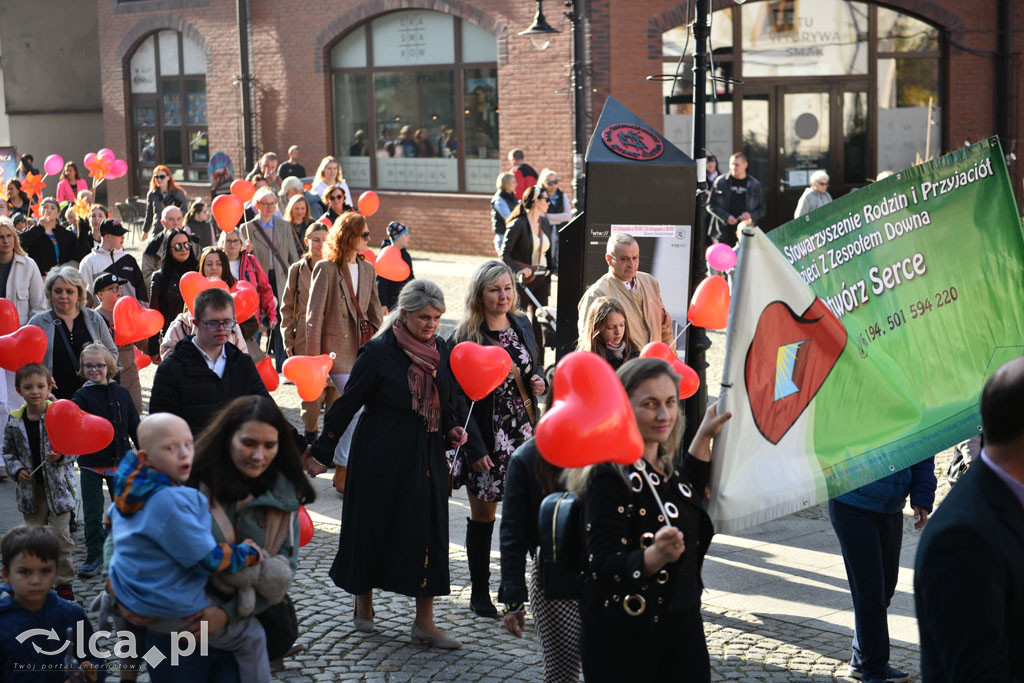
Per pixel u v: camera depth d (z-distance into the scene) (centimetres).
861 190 543
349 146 2809
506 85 2430
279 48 2881
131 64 3356
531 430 727
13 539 510
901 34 2453
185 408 706
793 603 741
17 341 795
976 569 321
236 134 3033
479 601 735
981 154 576
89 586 797
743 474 479
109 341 952
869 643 607
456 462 720
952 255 565
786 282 488
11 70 3709
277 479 471
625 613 425
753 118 2392
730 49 2352
